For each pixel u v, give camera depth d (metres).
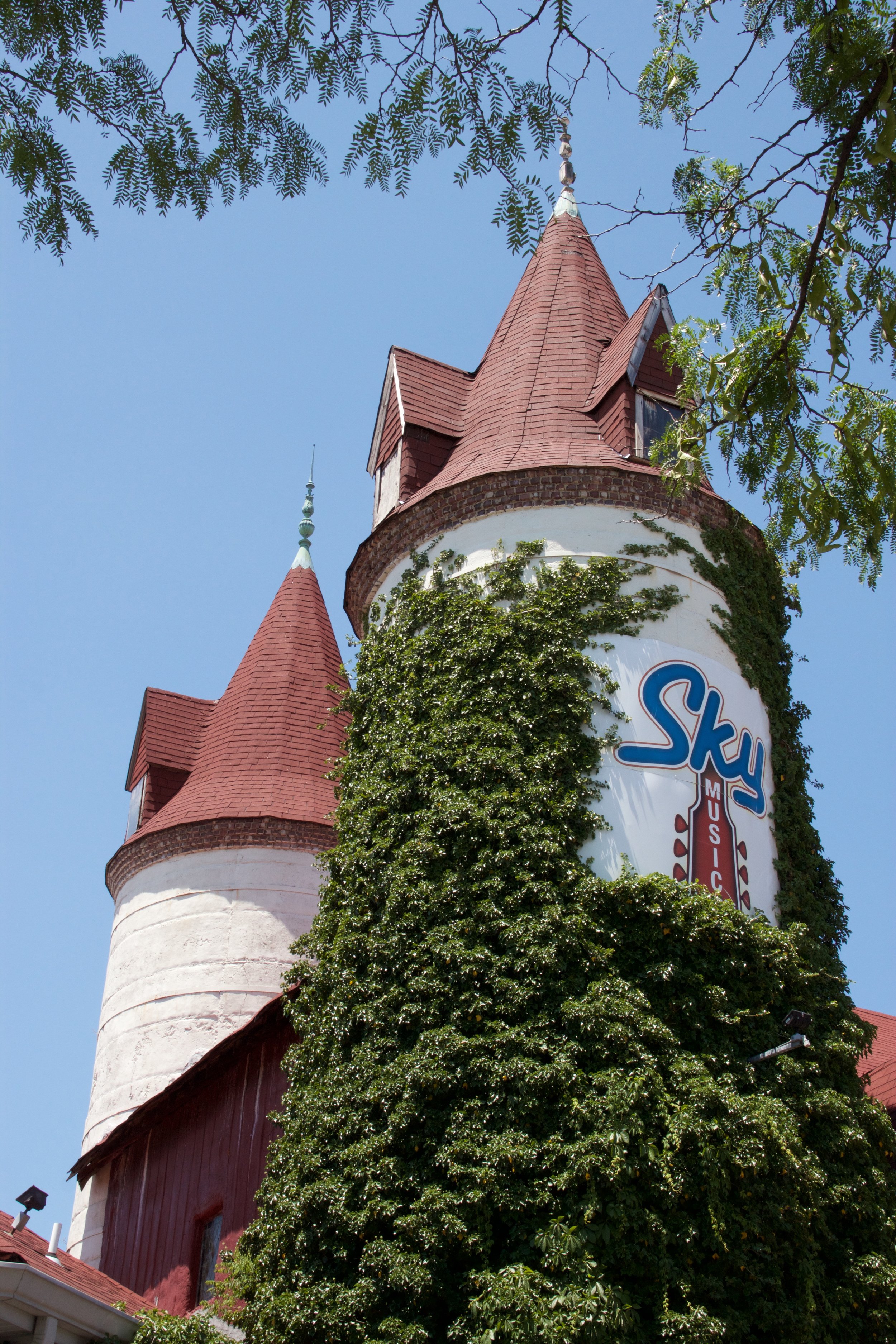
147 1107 20.12
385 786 15.54
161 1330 13.65
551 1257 11.91
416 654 16.47
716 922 14.20
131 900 25.69
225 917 24.33
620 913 14.14
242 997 23.56
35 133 8.68
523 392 19.81
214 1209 17.97
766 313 9.85
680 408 18.23
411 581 17.59
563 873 14.28
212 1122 18.98
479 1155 12.54
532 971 13.55
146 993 24.12
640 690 15.86
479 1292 12.02
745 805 16.08
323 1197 13.13
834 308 9.35
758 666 17.27
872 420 9.91
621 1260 12.11
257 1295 13.46
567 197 24.00
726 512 17.92
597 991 13.38
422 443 19.84
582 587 16.36
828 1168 13.88
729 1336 12.14
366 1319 12.41
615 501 17.22
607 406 18.88
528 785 14.80
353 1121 13.48
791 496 10.02
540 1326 11.38
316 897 24.72
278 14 8.49
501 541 17.19
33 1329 12.98
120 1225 20.41
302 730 27.34
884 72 8.61
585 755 15.24
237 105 8.85
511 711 15.40
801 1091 14.01
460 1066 13.09
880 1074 18.64
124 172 9.05
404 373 20.47
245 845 24.98
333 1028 14.32
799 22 9.12
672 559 17.05
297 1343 12.70
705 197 9.69
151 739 27.55
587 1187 12.31
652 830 15.02
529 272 22.66
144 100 8.76
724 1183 12.61
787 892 15.99
